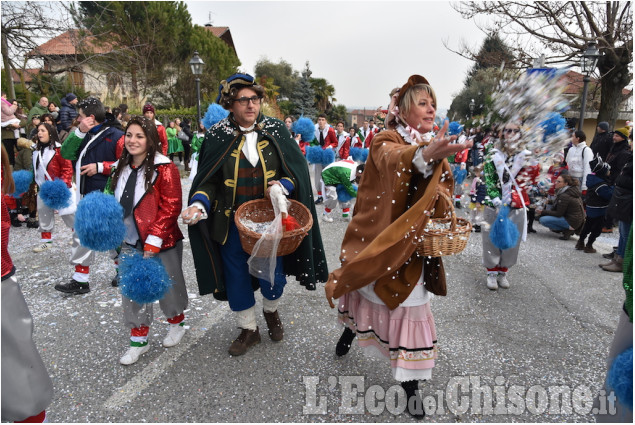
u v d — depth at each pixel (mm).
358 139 12664
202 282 3008
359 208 2602
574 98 2506
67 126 9227
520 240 4262
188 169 13781
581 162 7160
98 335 3330
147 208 2834
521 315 3838
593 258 5699
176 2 23188
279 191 2805
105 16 20469
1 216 1807
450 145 1827
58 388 2682
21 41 14039
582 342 3365
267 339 3297
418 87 2406
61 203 4234
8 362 1803
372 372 2893
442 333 3457
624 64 13625
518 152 3488
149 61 21859
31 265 4898
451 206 2408
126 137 2811
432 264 2406
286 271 3227
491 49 15156
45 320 3566
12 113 3773
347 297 2881
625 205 4812
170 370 2887
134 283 2689
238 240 2943
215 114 3510
